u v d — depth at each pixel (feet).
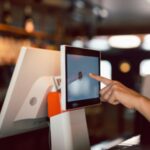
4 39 15.69
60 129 4.91
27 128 5.35
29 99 5.05
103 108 17.76
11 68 15.83
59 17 21.30
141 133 6.81
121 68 37.65
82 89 5.11
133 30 28.96
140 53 37.29
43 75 5.21
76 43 26.12
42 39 18.99
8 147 5.11
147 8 21.90
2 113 4.85
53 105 5.11
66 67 4.67
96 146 7.34
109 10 22.58
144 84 6.55
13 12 16.62
